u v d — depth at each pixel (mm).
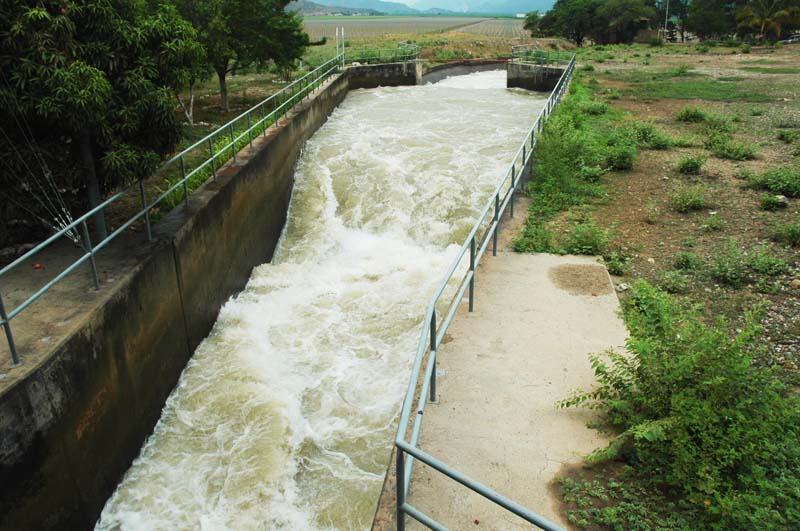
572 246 9781
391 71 34281
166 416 9109
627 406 5395
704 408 4938
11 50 7566
